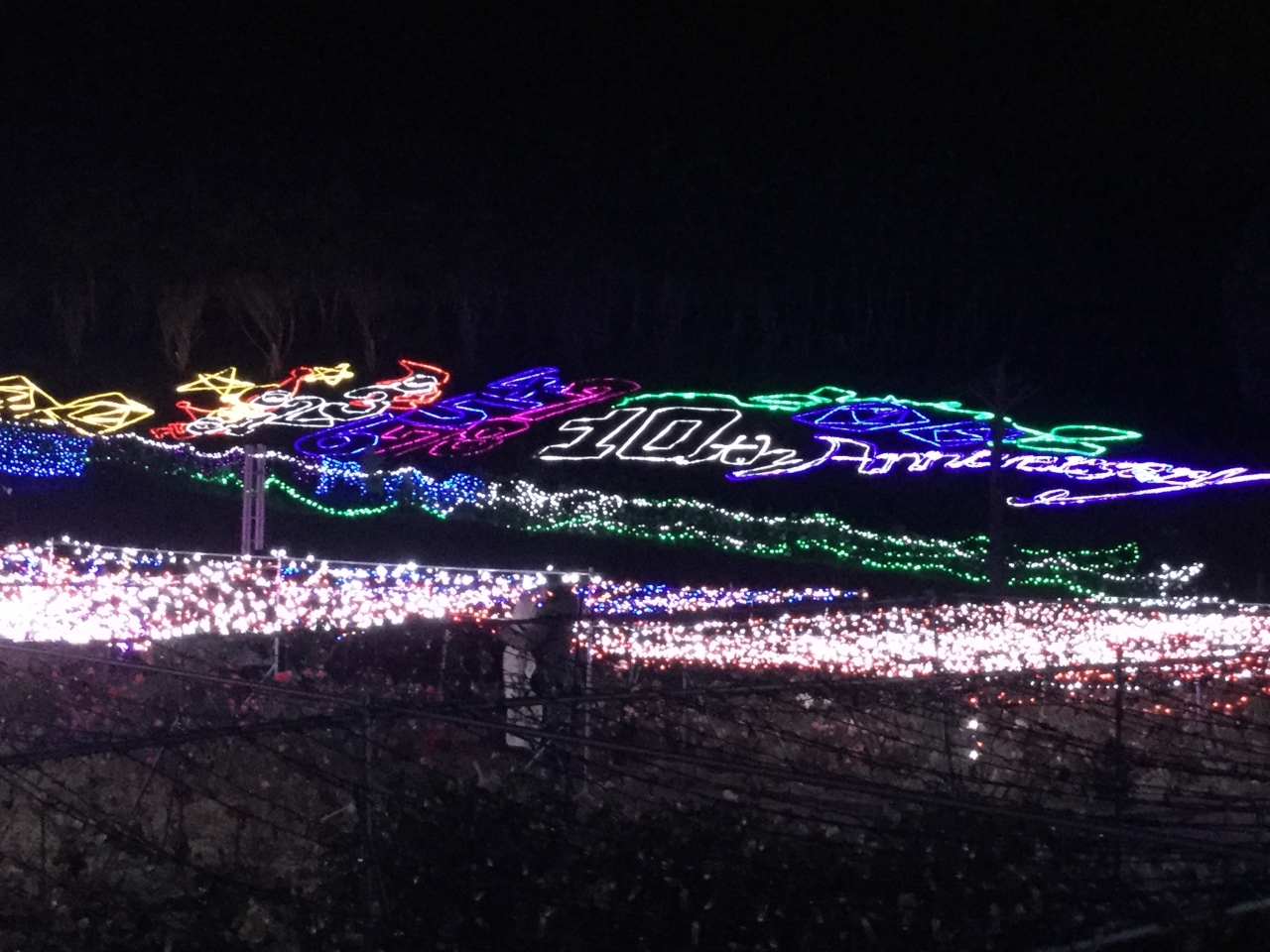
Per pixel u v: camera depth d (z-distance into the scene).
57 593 10.60
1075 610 10.60
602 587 11.91
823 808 6.25
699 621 9.17
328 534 24.52
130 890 6.18
